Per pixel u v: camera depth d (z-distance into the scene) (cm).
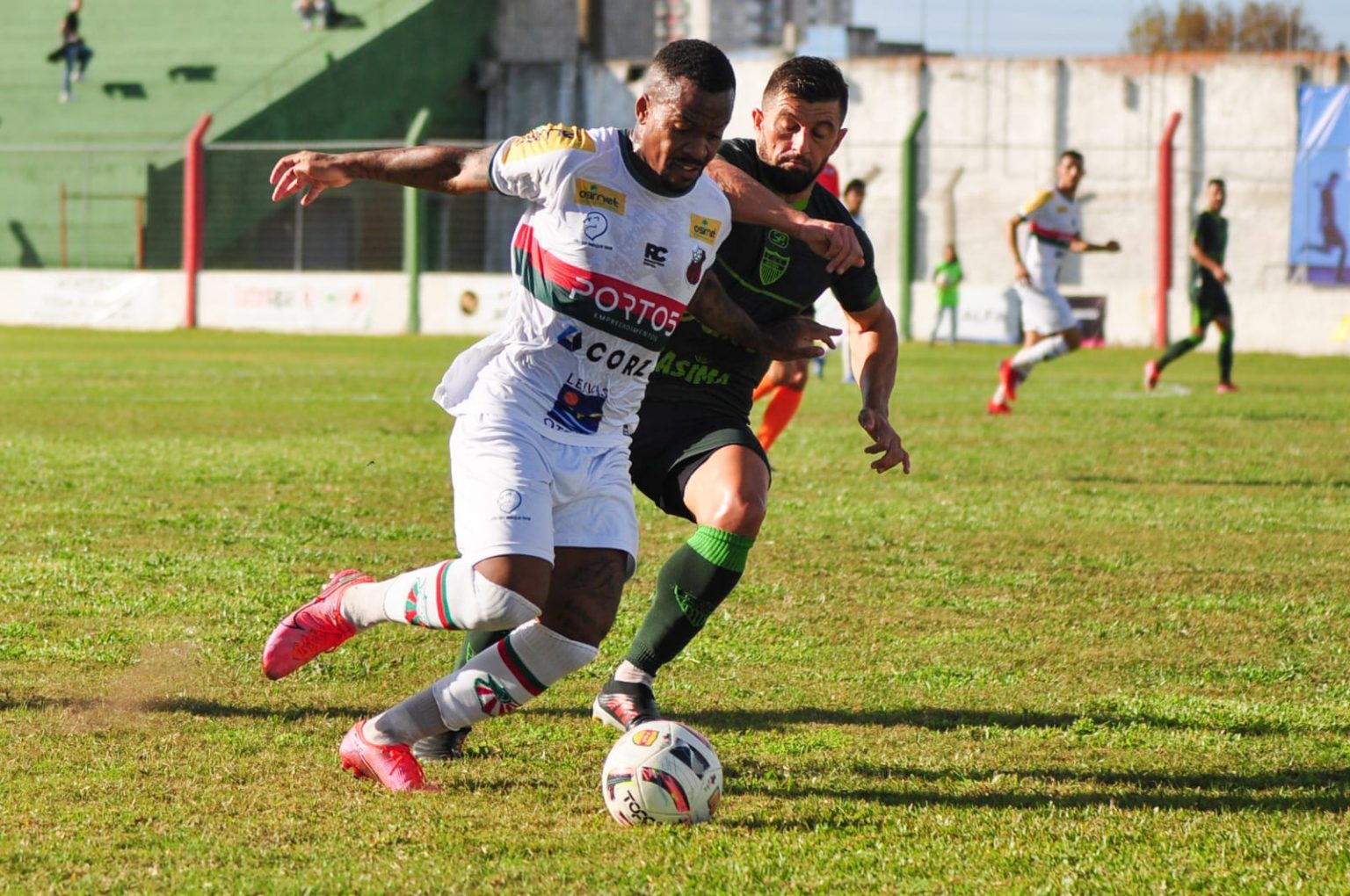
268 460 1952
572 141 685
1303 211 5400
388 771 709
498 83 6888
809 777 740
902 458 835
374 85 6550
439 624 694
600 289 686
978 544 1423
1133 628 1090
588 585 707
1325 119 5391
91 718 817
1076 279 5778
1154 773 751
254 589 1168
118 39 6869
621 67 6669
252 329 5462
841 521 1543
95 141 6306
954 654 1007
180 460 1939
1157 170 5675
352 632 743
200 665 934
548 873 599
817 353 782
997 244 5934
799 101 812
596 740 802
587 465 713
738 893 579
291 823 656
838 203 868
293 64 6481
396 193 5950
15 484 1705
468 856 619
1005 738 813
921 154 5972
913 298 5394
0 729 791
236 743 776
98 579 1194
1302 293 5109
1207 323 3048
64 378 3291
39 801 677
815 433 2391
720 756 774
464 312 5284
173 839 631
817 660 984
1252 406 2895
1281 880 593
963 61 5906
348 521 1492
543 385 707
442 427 2391
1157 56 5650
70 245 6122
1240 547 1423
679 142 666
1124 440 2309
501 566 674
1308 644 1051
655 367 769
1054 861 618
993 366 4075
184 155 5969
